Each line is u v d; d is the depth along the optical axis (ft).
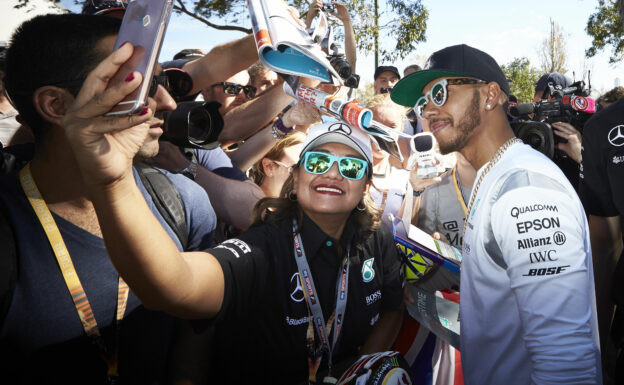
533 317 4.33
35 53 3.41
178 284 3.43
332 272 5.24
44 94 3.35
